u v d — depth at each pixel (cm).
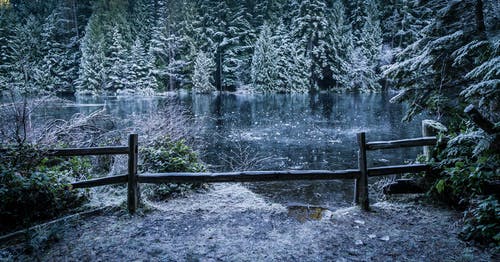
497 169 370
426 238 349
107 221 393
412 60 590
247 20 4797
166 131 791
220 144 1268
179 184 507
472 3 542
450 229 367
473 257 305
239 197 494
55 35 4309
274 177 420
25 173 407
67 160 558
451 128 492
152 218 404
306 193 651
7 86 916
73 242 341
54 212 409
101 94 3916
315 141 1329
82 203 443
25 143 452
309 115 2131
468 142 413
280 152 1140
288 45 4169
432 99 579
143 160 557
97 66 4012
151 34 4766
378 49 3941
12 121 612
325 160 1025
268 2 4853
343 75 4106
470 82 549
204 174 416
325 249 329
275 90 4062
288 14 4778
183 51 4594
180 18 4606
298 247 333
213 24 4622
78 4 4722
